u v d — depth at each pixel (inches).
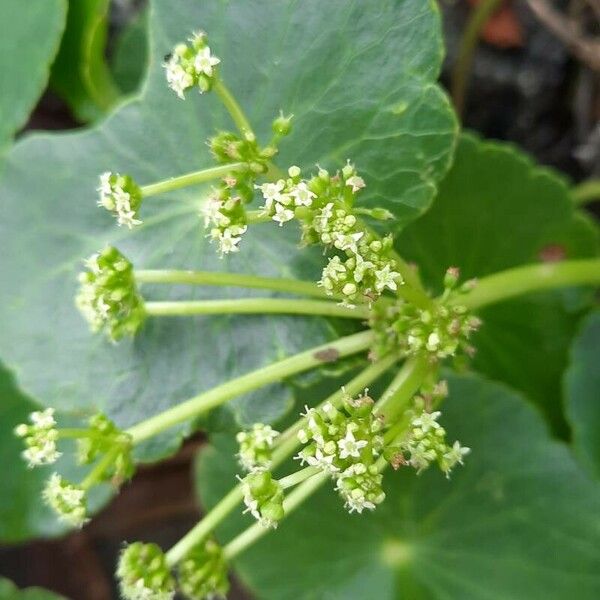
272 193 2.5
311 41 3.1
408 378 2.8
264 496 2.5
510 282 3.6
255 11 3.1
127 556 2.8
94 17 4.0
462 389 3.8
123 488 5.7
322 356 3.0
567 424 4.5
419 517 4.0
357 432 2.5
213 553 2.9
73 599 5.8
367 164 3.0
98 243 3.4
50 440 2.7
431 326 2.8
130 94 5.0
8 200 3.6
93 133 3.5
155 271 2.9
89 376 3.3
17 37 3.9
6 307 3.5
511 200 3.9
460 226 4.0
